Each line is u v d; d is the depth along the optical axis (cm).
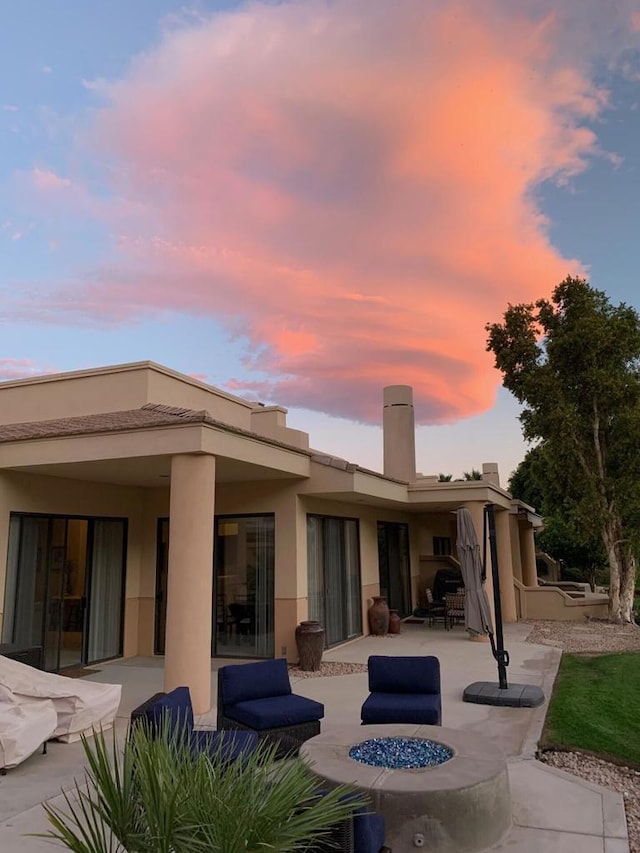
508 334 1984
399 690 733
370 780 475
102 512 1308
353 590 1603
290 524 1301
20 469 1101
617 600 1847
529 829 497
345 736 593
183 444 918
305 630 1197
